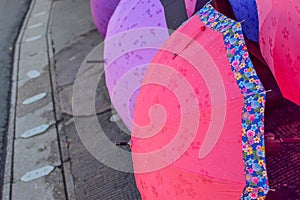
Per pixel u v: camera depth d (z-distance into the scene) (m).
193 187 2.16
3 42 7.35
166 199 2.33
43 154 4.23
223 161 2.07
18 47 7.02
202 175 2.10
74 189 3.66
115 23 3.49
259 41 2.66
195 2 2.99
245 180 2.02
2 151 4.45
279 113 3.49
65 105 4.92
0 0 9.59
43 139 4.46
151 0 3.31
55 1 8.83
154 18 3.22
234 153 2.05
